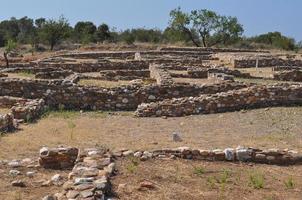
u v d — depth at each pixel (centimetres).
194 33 6881
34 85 1844
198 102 1677
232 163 990
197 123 1520
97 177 787
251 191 817
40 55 4938
